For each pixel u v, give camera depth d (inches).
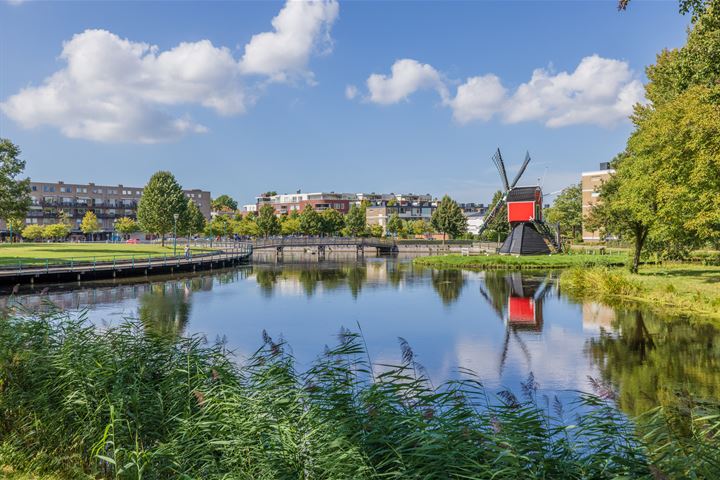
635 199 1143.0
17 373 321.1
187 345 393.1
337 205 5757.9
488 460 207.5
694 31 779.4
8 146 1665.8
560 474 208.1
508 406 254.7
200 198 5570.9
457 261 2224.4
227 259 2162.9
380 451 211.8
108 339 390.3
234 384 297.7
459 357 605.3
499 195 3715.6
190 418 259.1
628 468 209.3
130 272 1606.8
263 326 809.5
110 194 4995.1
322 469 201.9
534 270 1923.0
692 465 201.8
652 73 1437.0
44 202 4532.5
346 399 261.3
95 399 278.2
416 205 5895.7
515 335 736.3
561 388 473.7
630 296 1087.6
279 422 231.1
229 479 202.5
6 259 1680.6
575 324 807.1
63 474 241.8
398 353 626.5
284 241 3078.2
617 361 569.3
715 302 860.6
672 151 958.4
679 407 403.2
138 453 219.0
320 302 1095.6
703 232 953.5
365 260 2723.9
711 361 559.5
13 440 267.6
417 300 1127.0
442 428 226.7
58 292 1210.6
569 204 3841.0
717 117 804.6
